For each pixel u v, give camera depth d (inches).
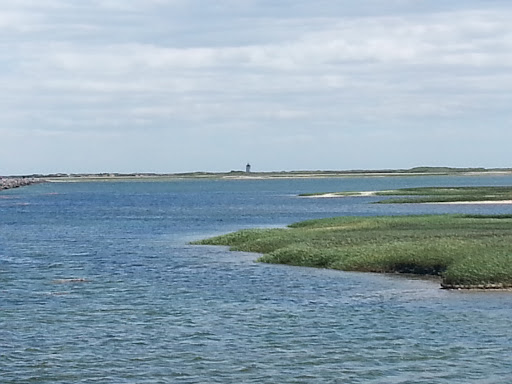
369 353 1056.8
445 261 1708.9
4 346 1118.4
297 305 1397.6
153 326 1239.5
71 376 975.6
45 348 1106.7
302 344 1111.0
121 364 1024.2
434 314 1288.1
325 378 953.5
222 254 2241.6
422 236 2095.2
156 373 983.6
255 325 1235.2
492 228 2367.1
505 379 936.3
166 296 1519.4
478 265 1556.3
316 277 1716.3
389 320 1251.2
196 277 1771.7
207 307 1393.9
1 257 2284.7
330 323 1238.9
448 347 1078.4
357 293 1501.0
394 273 1739.7
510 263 1553.9
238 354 1063.6
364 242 2054.6
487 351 1054.4
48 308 1397.6
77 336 1176.8
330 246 2043.6
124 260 2162.9
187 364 1020.5
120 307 1405.0
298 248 2033.7
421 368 984.9
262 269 1876.2
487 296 1435.8
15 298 1507.1
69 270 1951.3
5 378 968.9
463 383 924.0
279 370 988.6
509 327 1186.0
